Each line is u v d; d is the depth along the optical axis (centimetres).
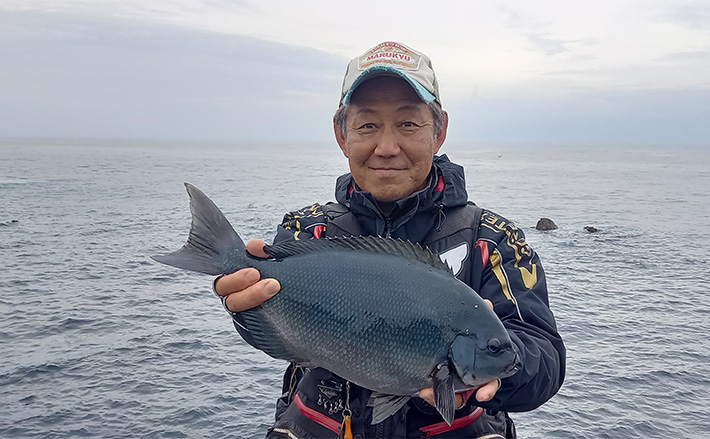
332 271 74
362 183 87
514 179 2230
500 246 82
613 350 313
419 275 72
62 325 344
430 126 85
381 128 83
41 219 834
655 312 391
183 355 296
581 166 3616
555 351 75
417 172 84
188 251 76
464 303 70
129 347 306
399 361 70
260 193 1437
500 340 67
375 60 83
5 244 625
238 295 72
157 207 1020
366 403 79
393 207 85
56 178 1739
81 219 846
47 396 248
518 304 77
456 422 79
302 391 84
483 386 67
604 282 481
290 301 74
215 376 270
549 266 549
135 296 412
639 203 1298
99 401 244
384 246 76
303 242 77
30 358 290
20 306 384
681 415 238
